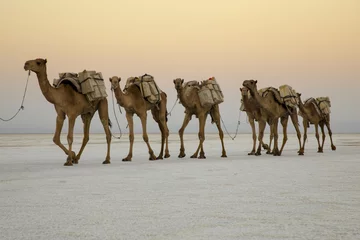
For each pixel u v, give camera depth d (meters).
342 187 12.10
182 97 24.58
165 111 25.58
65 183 13.32
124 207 9.22
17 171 17.28
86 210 8.91
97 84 20.86
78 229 7.30
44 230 7.23
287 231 7.09
